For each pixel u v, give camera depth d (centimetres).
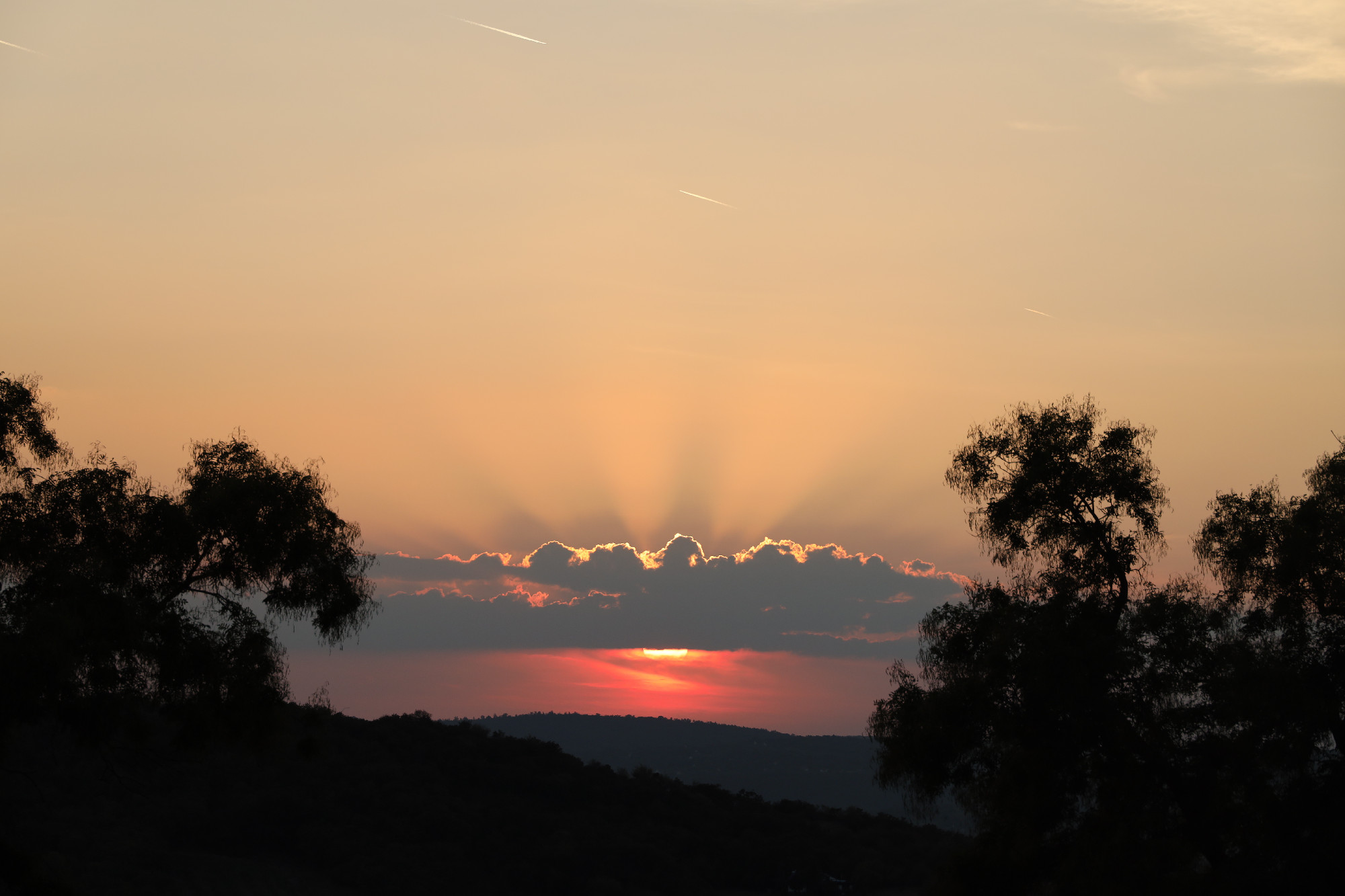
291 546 3450
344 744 8794
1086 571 3341
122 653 3072
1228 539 3294
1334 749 3094
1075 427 3406
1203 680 3125
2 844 3456
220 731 3369
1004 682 3216
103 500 3253
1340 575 3117
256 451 3606
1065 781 3175
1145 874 2961
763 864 8244
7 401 3178
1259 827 2989
